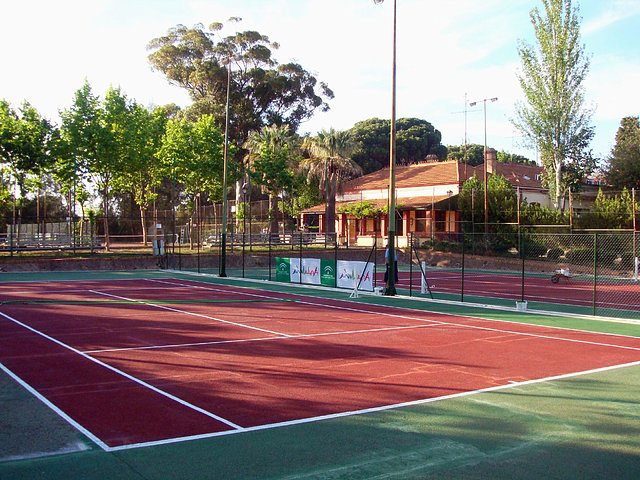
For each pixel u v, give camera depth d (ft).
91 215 144.87
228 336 48.52
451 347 44.65
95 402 28.66
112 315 60.34
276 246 167.32
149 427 24.90
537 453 22.22
